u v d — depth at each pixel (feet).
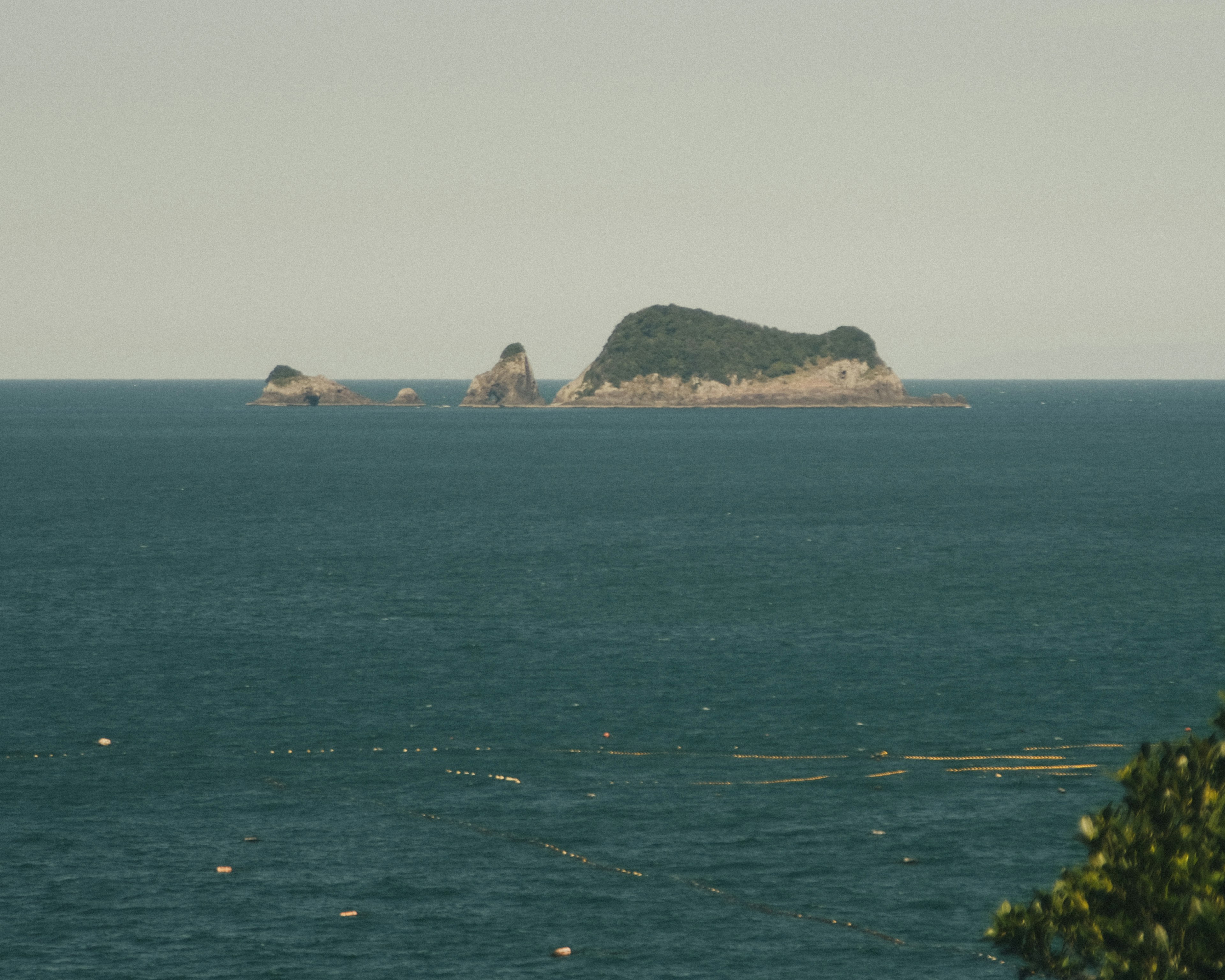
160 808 241.76
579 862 216.13
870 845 223.71
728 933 189.78
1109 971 103.50
